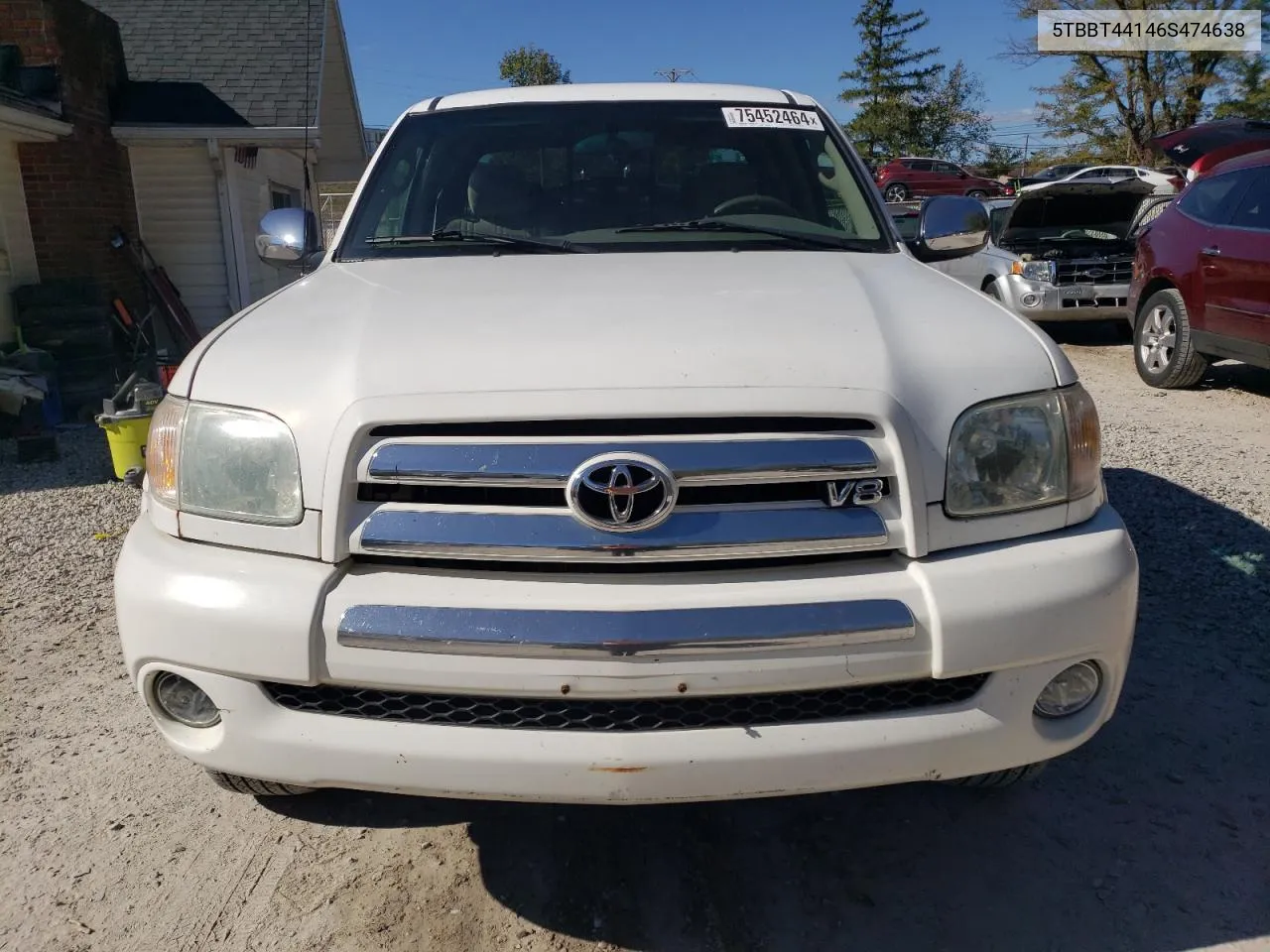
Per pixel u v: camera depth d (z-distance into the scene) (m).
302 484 2.04
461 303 2.43
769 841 2.66
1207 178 7.76
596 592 1.96
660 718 1.98
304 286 2.82
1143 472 5.65
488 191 3.34
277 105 11.75
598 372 2.04
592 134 3.46
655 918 2.39
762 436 2.00
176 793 2.87
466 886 2.50
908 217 4.63
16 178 9.55
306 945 2.30
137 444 6.28
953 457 2.07
